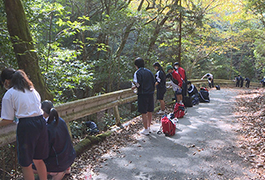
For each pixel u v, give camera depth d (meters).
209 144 5.14
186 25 14.45
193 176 3.75
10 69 2.91
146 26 12.85
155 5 14.93
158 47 14.98
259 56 31.23
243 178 3.62
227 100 11.61
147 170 4.02
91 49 15.41
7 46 6.71
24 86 2.84
